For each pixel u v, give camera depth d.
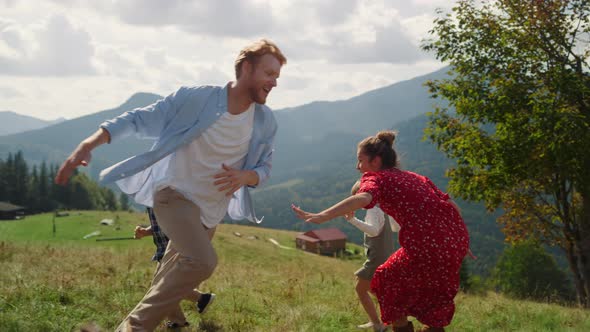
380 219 4.89
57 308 4.58
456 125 20.56
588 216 19.36
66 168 2.87
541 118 17.00
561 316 6.40
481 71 19.34
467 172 20.20
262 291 6.68
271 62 3.53
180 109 3.50
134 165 3.34
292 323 4.88
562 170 17.64
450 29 19.78
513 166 18.39
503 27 19.44
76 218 69.69
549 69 18.38
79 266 7.44
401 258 3.72
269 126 3.89
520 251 56.19
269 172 3.94
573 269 20.53
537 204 20.38
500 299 7.92
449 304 3.72
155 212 3.58
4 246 10.03
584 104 18.23
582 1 18.23
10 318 4.07
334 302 6.34
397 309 3.75
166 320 4.46
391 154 4.06
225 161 3.69
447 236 3.59
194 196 3.56
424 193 3.71
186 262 3.38
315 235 88.94
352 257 80.12
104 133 3.15
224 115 3.53
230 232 76.81
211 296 4.57
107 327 4.29
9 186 146.00
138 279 6.48
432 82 20.78
